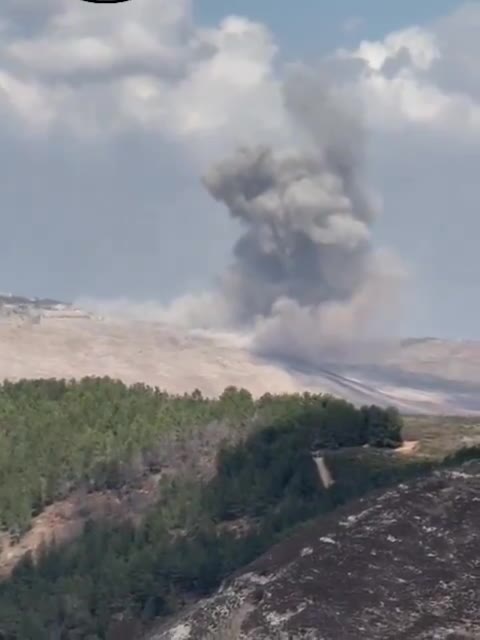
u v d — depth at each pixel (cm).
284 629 10769
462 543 11412
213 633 11119
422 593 10938
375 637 10519
